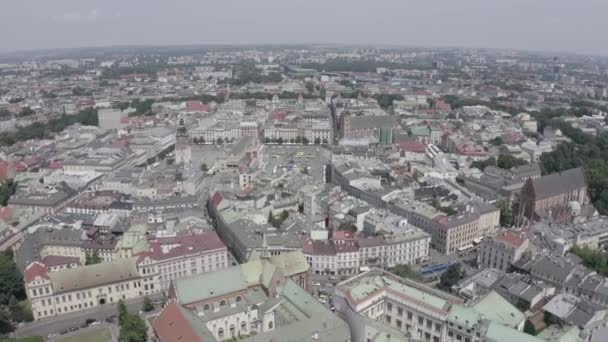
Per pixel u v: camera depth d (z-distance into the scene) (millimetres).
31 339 199750
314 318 197000
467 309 196250
